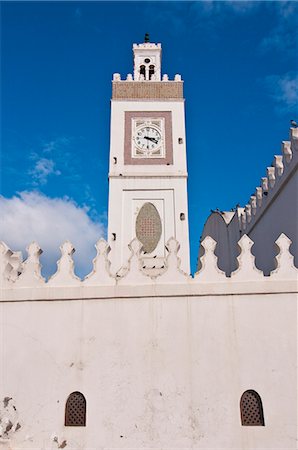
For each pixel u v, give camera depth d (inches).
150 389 492.1
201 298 521.0
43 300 530.6
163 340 508.1
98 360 504.7
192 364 498.6
